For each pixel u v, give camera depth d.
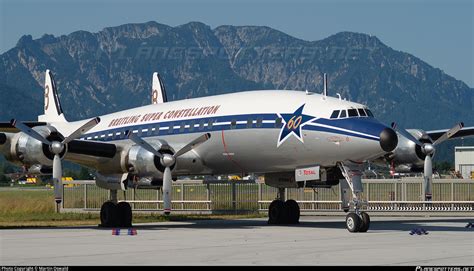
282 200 37.12
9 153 33.47
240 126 34.00
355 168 31.66
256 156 33.97
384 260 20.73
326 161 31.97
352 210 30.94
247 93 35.28
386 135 29.84
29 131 32.84
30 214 51.16
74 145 33.38
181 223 39.12
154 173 33.59
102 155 34.09
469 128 36.78
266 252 22.83
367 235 28.86
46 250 23.67
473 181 45.12
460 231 30.69
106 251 23.30
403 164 34.31
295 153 32.59
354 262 20.38
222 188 50.62
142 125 38.41
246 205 49.53
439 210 43.91
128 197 56.38
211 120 35.22
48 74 46.72
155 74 45.19
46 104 46.88
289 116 32.62
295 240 26.78
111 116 41.03
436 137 36.84
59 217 47.69
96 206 55.75
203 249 23.78
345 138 30.70
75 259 21.31
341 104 31.75
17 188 104.50
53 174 32.78
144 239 27.62
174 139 36.56
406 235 28.75
